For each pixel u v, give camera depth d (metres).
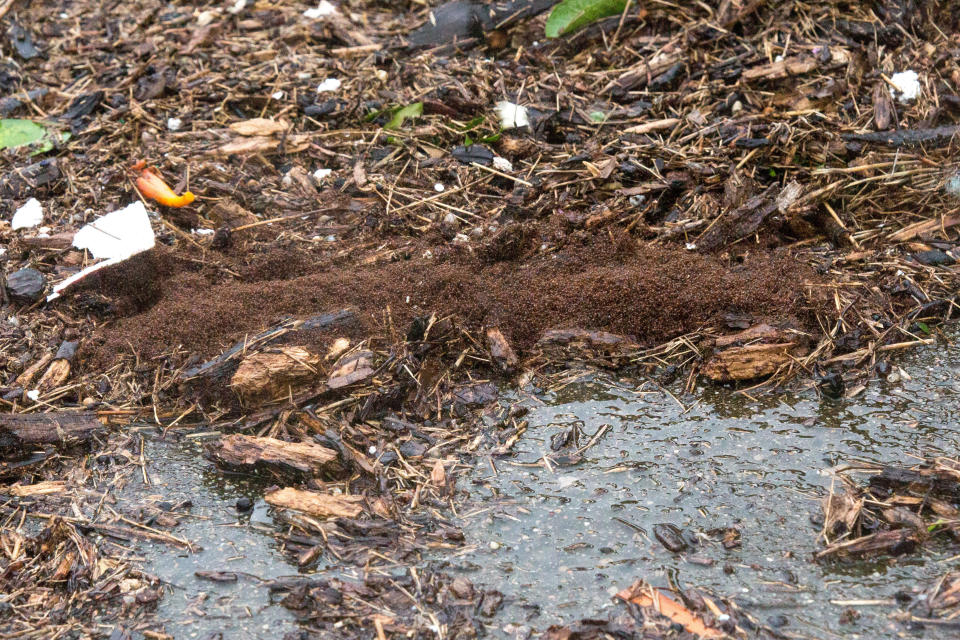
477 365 3.56
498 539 2.77
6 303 3.81
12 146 4.78
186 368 3.46
